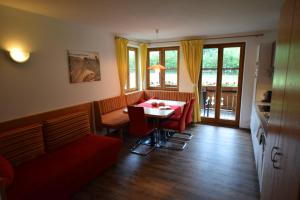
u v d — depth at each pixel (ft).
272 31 14.34
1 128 8.53
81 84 12.73
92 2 8.07
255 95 13.60
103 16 10.36
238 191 8.30
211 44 16.71
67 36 11.48
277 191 4.17
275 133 4.85
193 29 13.92
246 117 16.24
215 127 16.71
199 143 13.38
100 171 9.52
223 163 10.64
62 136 9.78
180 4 8.44
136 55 19.11
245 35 15.19
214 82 17.40
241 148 12.51
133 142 13.74
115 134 15.14
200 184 8.79
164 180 9.13
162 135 14.67
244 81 15.80
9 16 8.59
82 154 8.87
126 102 16.79
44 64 10.28
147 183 8.92
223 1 8.10
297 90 3.19
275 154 4.53
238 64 16.14
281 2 8.25
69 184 7.82
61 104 11.44
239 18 10.90
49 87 10.64
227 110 17.51
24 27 9.20
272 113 5.44
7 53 8.63
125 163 10.78
